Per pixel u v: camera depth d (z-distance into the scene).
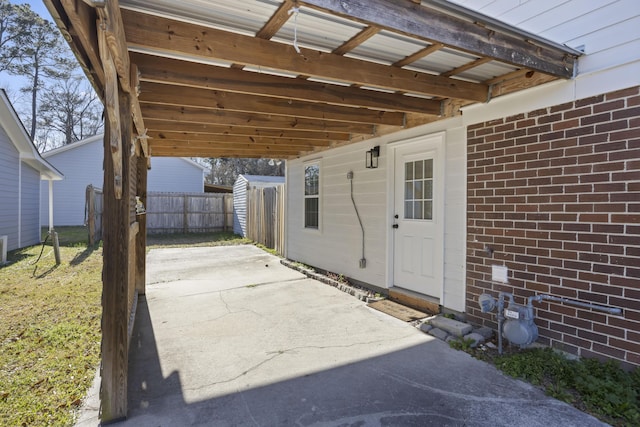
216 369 2.91
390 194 5.01
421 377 2.75
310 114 4.02
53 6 1.51
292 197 7.96
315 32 2.38
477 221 3.68
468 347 3.26
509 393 2.51
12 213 8.84
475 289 3.71
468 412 2.29
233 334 3.66
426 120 4.32
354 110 4.30
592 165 2.74
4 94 7.71
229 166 29.30
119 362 2.23
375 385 2.64
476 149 3.67
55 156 15.69
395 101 3.77
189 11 2.11
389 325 3.91
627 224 2.55
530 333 2.93
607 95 2.66
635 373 2.46
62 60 22.47
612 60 2.62
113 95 1.80
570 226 2.88
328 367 2.93
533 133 3.14
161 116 3.95
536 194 3.12
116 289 2.22
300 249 7.57
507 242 3.38
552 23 2.96
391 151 5.00
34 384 2.63
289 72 2.74
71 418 2.25
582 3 2.77
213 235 13.63
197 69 2.88
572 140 2.87
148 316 4.21
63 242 10.41
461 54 2.78
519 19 3.18
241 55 2.40
